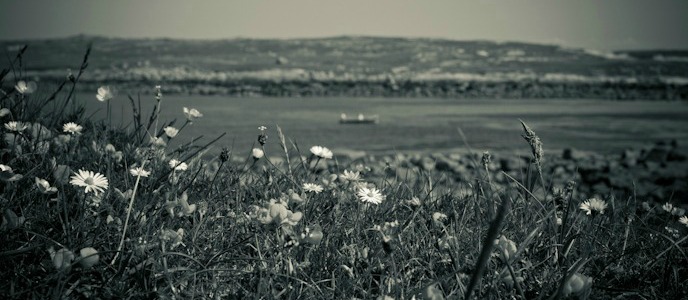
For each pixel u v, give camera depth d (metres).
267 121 15.87
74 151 2.91
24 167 2.46
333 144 12.02
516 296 1.84
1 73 3.06
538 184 4.08
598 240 2.47
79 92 24.16
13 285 1.59
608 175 8.87
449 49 73.12
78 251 1.84
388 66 59.88
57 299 1.56
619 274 2.11
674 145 12.41
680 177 8.80
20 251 1.70
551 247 2.19
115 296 1.66
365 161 9.35
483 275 1.89
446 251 2.04
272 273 1.83
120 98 22.66
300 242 1.81
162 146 2.84
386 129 15.28
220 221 2.33
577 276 1.72
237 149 9.12
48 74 37.38
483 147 12.41
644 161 10.43
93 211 2.09
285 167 3.43
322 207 2.52
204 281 1.87
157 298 1.66
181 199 2.09
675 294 1.95
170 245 1.88
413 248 2.13
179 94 28.77
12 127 2.55
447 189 3.15
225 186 2.74
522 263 2.06
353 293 1.85
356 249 2.10
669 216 2.88
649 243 2.55
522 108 23.91
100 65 54.09
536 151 2.46
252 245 2.08
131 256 1.74
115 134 3.50
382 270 1.84
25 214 2.03
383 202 2.69
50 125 3.39
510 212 2.59
